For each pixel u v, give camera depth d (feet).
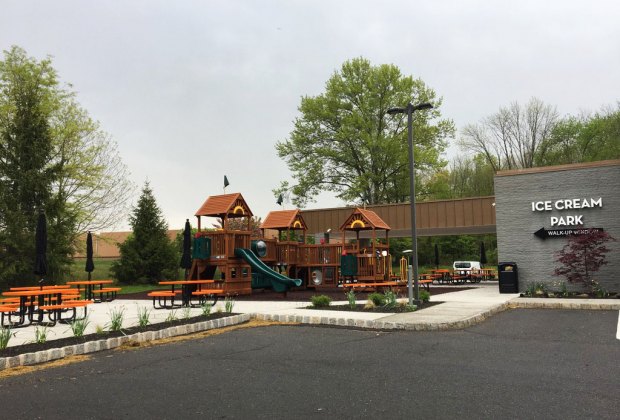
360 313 41.86
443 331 34.55
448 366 23.16
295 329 36.14
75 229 106.52
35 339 30.32
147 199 102.53
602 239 61.00
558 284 65.46
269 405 17.33
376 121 145.07
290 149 148.25
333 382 20.42
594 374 21.29
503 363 23.68
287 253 82.84
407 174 147.43
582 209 65.77
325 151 142.82
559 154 162.91
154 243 99.71
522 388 19.06
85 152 107.86
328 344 29.60
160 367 23.89
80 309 52.06
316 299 47.60
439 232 110.32
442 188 157.07
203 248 69.97
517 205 69.72
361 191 142.41
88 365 24.63
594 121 156.35
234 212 72.43
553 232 67.05
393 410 16.49
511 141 168.76
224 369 23.20
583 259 63.00
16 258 87.51
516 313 45.78
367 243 117.39
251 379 21.15
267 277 70.95
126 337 30.30
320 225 115.44
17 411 17.11
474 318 39.09
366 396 18.25
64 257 93.86
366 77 144.46
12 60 101.96
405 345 28.94
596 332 33.63
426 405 16.99
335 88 143.23
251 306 50.70
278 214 86.94
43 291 41.47
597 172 65.26
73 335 31.94
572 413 15.96
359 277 74.69
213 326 36.88
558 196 67.21
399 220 104.32
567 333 33.30
